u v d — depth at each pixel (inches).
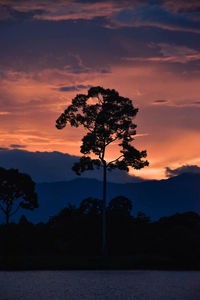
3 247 2608.3
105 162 2536.9
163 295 1069.1
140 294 1080.2
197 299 1010.7
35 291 1119.0
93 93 2529.5
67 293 1081.4
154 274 1696.6
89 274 1657.2
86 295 1048.8
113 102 2534.5
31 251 2598.4
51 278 1477.6
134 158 2534.5
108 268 1963.6
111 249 2549.2
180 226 2564.0
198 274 1732.3
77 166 2532.0
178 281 1422.2
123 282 1359.5
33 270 1867.6
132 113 2519.7
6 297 1007.6
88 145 2512.3
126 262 2091.5
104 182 2508.6
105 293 1088.2
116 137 2554.1
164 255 2315.5
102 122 2490.2
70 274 1649.9
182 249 2253.9
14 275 1599.4
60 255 2421.3
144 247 2518.5
